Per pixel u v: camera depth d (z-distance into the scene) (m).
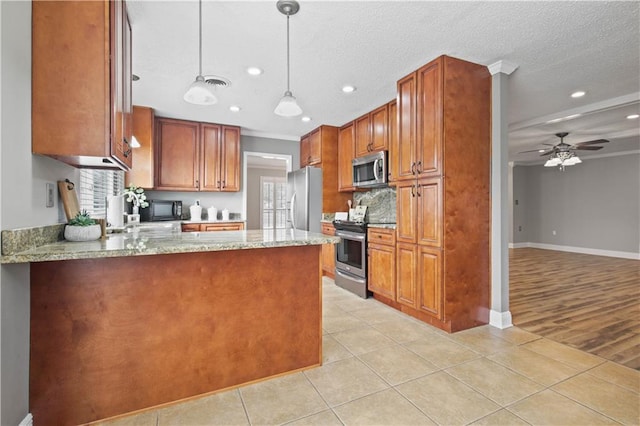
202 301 1.78
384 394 1.80
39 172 1.51
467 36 2.32
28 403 1.45
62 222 1.80
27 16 1.38
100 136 1.50
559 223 7.78
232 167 4.77
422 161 2.82
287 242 1.75
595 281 4.53
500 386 1.87
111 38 1.53
